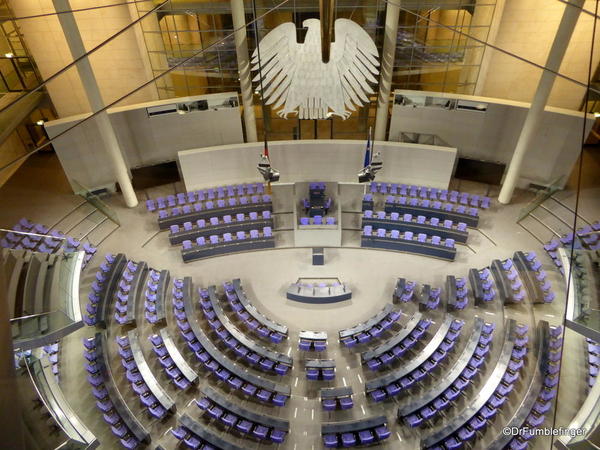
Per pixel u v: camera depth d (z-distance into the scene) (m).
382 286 17.20
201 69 22.72
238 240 18.62
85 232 19.44
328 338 15.28
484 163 20.86
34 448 9.01
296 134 24.31
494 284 16.69
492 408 12.59
